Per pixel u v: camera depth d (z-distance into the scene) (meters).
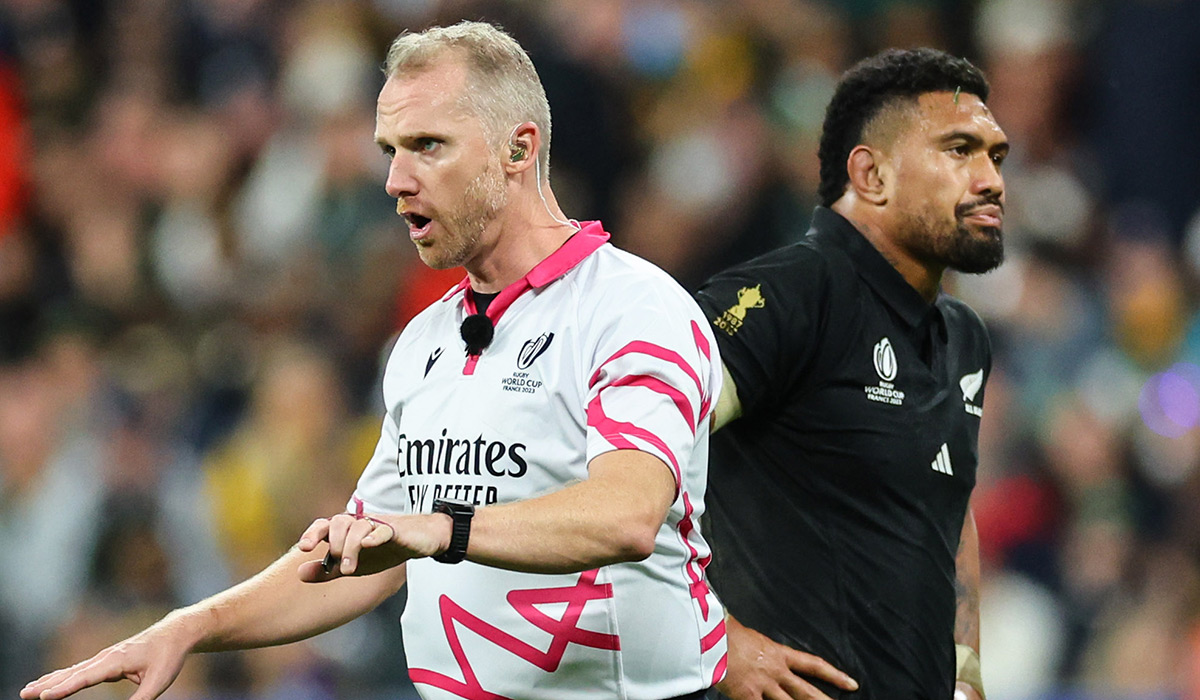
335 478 29.36
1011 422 30.52
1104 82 38.28
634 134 37.47
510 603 12.09
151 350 33.47
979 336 15.35
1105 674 27.48
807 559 14.01
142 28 40.78
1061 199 36.28
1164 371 32.38
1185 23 37.38
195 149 37.47
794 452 14.07
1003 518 29.28
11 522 28.69
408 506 12.62
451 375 12.44
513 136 12.17
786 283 13.97
